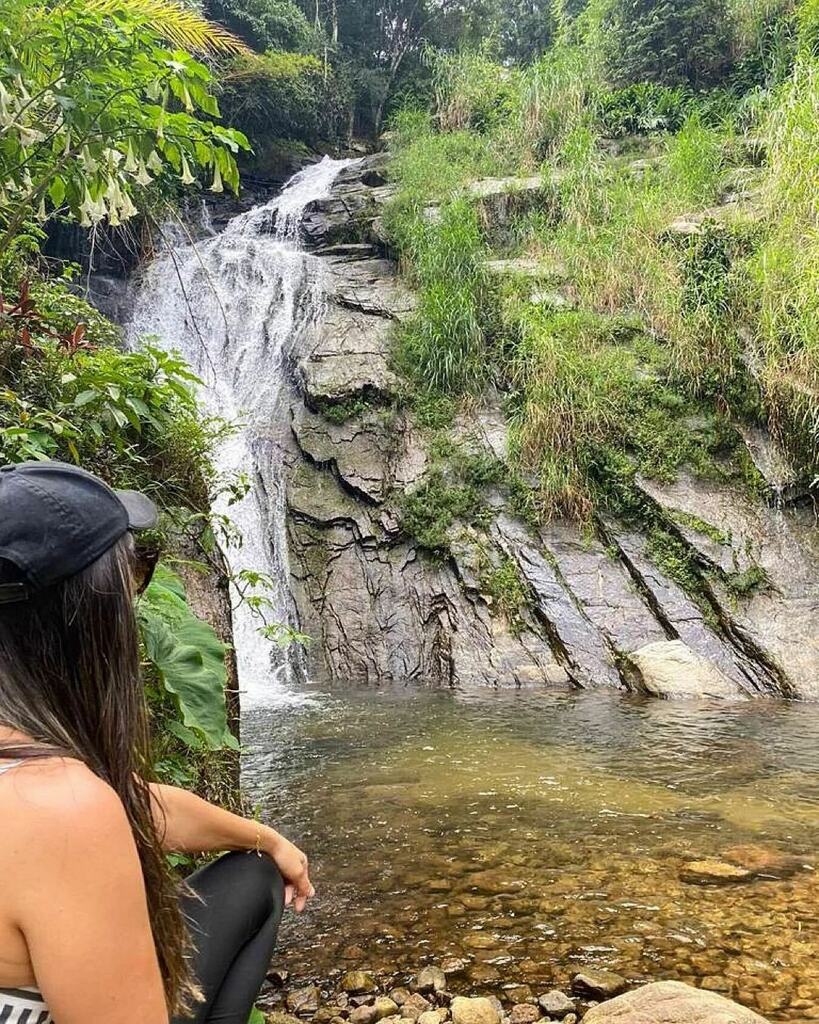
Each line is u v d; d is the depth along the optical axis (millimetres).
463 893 3141
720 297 9367
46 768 840
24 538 871
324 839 3754
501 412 10109
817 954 2588
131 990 833
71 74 2635
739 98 13461
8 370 2820
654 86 14172
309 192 16297
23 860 792
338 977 2541
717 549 8289
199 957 1297
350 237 14273
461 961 2617
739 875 3250
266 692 7816
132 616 977
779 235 9273
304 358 11461
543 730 5941
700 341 9398
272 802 4312
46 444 2500
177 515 3545
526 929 2824
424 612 8836
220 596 3838
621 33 14930
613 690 7527
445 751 5344
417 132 16594
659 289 10023
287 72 16594
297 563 9602
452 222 11586
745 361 9070
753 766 4891
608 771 4820
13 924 803
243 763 5109
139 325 12312
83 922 802
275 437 10758
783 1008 2281
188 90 2771
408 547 9367
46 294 3922
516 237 12469
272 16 17266
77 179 2809
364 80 20250
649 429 9164
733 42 14266
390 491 9766
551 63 15234
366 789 4516
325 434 10453
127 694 956
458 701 7148
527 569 8656
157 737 2439
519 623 8352
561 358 9336
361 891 3182
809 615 7711
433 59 19875
